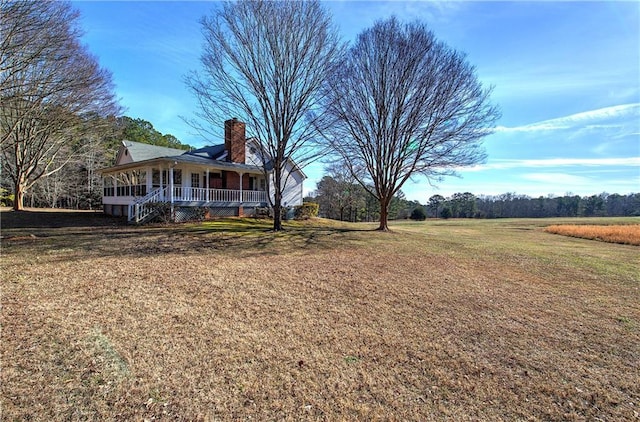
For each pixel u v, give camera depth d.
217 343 3.16
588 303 4.86
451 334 3.60
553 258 8.84
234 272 5.87
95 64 15.63
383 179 14.20
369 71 12.68
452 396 2.44
